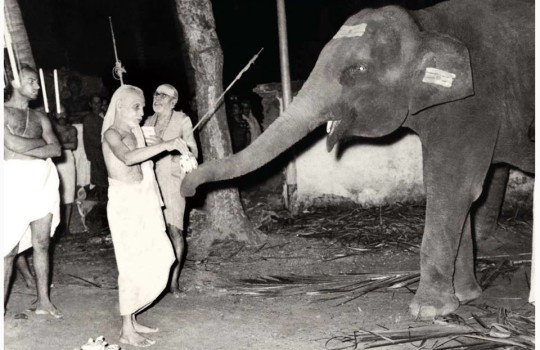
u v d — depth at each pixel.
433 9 5.56
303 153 9.72
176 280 6.23
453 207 5.41
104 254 8.05
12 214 5.25
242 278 6.85
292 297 6.13
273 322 5.48
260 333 5.23
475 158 5.38
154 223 5.03
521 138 5.61
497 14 5.54
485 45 5.43
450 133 5.38
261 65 18.73
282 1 8.82
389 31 5.24
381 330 5.19
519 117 5.53
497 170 7.49
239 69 18.34
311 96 5.27
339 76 5.25
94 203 9.45
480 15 5.53
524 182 9.35
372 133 5.36
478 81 5.35
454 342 4.90
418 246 7.89
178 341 5.09
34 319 5.61
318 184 9.77
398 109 5.29
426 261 5.52
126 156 4.86
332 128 5.39
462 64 5.09
